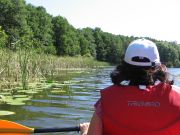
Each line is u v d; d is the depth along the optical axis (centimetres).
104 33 9375
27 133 414
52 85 1298
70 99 969
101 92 255
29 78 1313
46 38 6944
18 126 416
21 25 6022
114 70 259
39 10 7231
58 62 2566
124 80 254
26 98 943
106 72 2758
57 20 7506
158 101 244
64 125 657
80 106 862
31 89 1127
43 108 811
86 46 8481
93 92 1154
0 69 1146
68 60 2950
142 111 243
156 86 249
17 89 1090
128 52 256
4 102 868
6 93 1007
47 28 7025
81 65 3388
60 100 943
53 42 7438
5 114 727
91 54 8888
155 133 241
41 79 1429
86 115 753
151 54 252
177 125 241
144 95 246
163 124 241
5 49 1305
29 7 6862
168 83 254
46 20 7025
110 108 247
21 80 1205
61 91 1135
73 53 7712
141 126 242
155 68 253
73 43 7725
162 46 6906
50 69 1789
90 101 947
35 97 973
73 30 8388
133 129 242
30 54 1359
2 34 1430
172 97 246
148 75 248
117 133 246
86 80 1691
